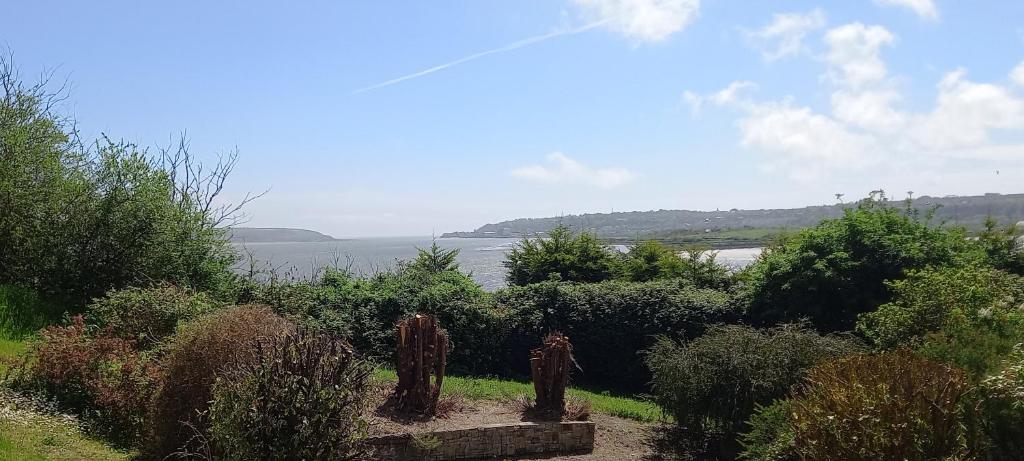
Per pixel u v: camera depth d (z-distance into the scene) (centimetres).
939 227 1454
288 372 527
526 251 2384
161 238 1424
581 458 908
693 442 996
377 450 805
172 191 1541
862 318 1162
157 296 1044
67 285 1382
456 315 1491
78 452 670
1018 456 499
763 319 1409
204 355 675
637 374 1494
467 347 1490
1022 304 826
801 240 1454
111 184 1403
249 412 513
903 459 501
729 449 929
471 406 1012
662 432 1047
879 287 1319
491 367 1523
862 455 514
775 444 646
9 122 1409
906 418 515
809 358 875
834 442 536
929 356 682
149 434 690
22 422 710
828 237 1391
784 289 1386
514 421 938
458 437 865
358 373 569
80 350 829
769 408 733
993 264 1515
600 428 1040
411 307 1466
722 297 1502
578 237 2372
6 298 1232
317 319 1371
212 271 1484
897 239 1357
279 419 509
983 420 516
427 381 943
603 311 1547
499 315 1541
